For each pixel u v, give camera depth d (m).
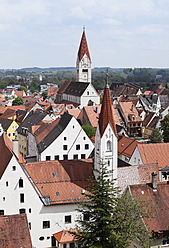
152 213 57.94
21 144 126.50
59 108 168.50
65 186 65.00
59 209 62.34
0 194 60.22
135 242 56.38
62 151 93.00
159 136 126.00
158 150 84.88
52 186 64.44
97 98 187.62
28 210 61.44
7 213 60.81
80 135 93.62
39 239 62.16
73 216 63.16
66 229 62.78
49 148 91.75
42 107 175.75
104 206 47.72
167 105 184.38
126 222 55.34
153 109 181.12
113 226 46.06
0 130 141.12
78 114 160.50
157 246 56.22
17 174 60.44
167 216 58.66
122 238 48.91
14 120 157.00
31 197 61.31
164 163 82.44
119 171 69.12
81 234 49.16
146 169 71.88
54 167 67.44
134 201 56.84
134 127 149.62
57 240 58.59
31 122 126.56
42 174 65.88
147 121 149.12
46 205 61.06
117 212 50.38
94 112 141.75
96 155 67.50
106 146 66.12
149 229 55.75
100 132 65.75
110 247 45.53
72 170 68.00
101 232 46.25
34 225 61.72
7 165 59.94
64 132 92.31
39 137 103.88
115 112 150.38
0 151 72.06
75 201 62.88
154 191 61.59
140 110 156.50
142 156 83.31
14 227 47.69
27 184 60.94
